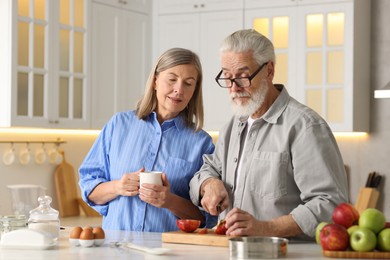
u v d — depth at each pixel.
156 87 3.20
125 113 3.31
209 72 5.55
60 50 4.88
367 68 5.47
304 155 2.65
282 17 5.34
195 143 3.21
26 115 4.64
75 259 2.33
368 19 5.49
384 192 5.51
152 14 5.71
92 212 5.38
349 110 5.17
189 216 3.06
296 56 5.29
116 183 3.10
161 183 2.96
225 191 2.80
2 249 2.57
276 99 2.78
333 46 5.20
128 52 5.46
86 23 5.06
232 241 2.35
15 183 5.07
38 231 2.59
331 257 2.32
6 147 5.02
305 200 2.67
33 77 4.67
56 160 5.33
